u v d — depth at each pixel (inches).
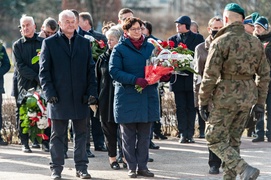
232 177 396.2
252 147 579.8
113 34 480.1
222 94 388.8
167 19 2203.5
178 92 601.3
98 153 556.4
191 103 603.2
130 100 449.7
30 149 569.6
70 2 2105.1
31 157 539.2
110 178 457.4
